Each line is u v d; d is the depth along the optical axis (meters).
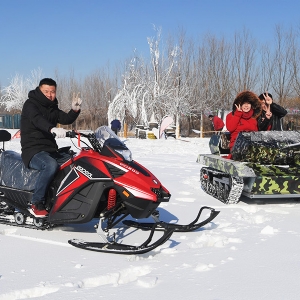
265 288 3.40
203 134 36.69
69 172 4.84
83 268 3.86
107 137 4.87
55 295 3.26
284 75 39.31
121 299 3.20
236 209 6.59
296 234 5.07
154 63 36.81
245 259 4.12
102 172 4.60
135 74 36.75
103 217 4.59
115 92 46.34
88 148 4.95
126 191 4.52
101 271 3.77
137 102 35.62
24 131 5.25
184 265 3.94
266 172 6.72
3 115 47.97
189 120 39.12
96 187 4.64
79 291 3.34
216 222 5.68
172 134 29.69
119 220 4.84
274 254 4.28
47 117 5.41
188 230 5.12
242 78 41.31
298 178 6.62
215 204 6.98
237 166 6.65
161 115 36.03
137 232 5.22
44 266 3.92
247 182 6.82
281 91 39.22
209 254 4.28
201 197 7.61
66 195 4.78
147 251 4.14
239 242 4.73
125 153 4.77
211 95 39.78
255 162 6.97
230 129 7.62
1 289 3.35
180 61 37.16
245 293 3.30
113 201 4.64
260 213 6.34
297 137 7.12
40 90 5.39
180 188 8.40
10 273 3.73
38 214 5.09
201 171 8.33
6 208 5.71
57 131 4.78
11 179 5.50
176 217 6.02
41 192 5.05
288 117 34.94
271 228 5.14
